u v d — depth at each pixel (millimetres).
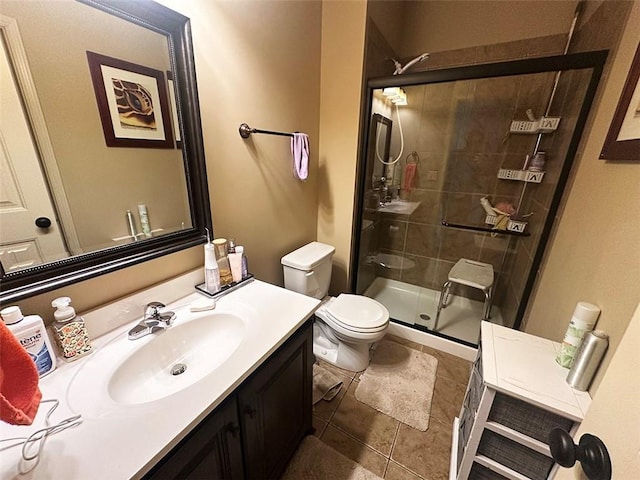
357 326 1541
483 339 1034
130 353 793
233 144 1253
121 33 797
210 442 688
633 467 361
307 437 1324
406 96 2078
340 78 1764
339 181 1979
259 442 914
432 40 2240
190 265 1146
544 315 1364
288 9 1422
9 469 498
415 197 2500
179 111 984
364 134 1890
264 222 1558
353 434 1354
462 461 993
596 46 1375
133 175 890
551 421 807
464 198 2326
